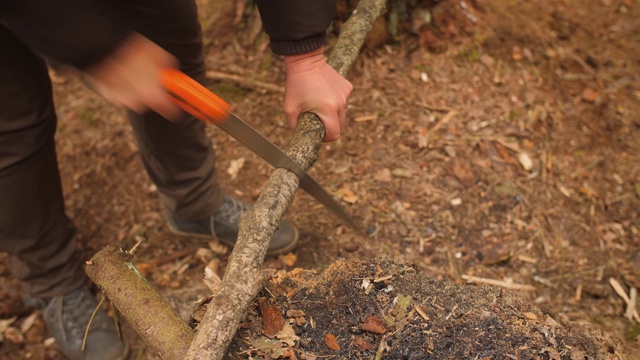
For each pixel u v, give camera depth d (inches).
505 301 55.2
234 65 123.3
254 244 51.8
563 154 111.2
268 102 119.3
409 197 103.9
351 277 56.6
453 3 121.7
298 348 50.6
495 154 110.3
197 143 82.9
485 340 51.4
